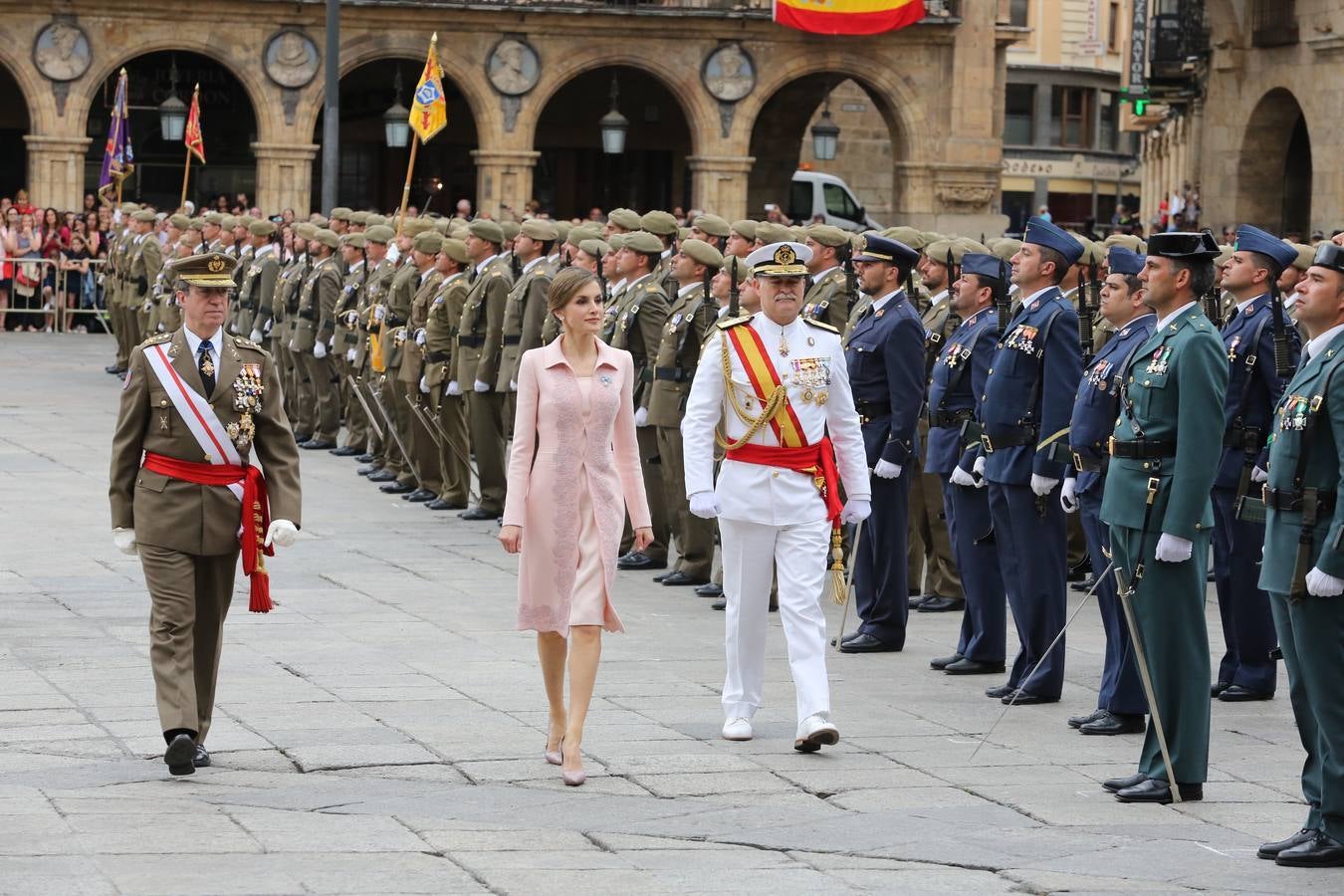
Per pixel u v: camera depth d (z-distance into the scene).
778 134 101.00
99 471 45.41
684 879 16.78
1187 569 20.05
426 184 102.50
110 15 84.75
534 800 19.47
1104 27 166.25
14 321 81.31
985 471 25.20
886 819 19.00
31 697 23.64
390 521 40.16
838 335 22.69
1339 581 17.56
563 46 88.75
